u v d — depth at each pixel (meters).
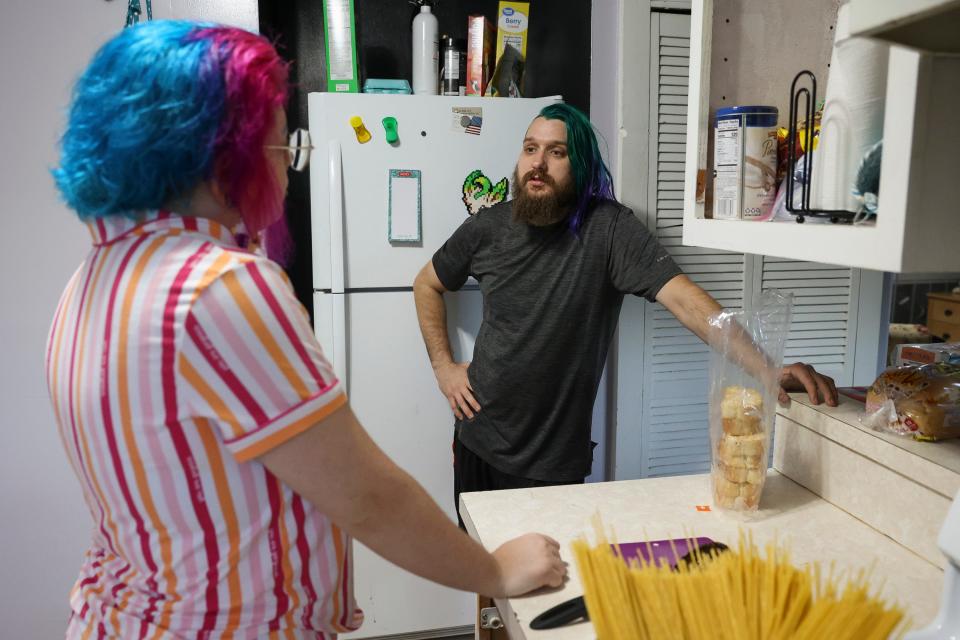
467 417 1.92
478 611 1.13
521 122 2.09
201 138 0.63
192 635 0.70
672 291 1.63
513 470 1.85
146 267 0.64
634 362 2.28
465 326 2.14
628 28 2.14
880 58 0.73
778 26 1.03
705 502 1.12
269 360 0.63
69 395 0.68
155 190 0.64
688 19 2.19
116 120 0.62
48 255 1.90
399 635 2.17
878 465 1.00
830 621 0.57
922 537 0.93
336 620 0.80
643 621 0.62
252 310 0.63
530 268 1.80
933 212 0.63
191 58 0.63
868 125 0.74
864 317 2.36
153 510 0.68
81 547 2.02
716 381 1.07
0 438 1.94
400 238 2.06
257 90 0.65
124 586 0.73
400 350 2.10
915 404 0.97
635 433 2.32
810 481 1.15
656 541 0.97
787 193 0.88
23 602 2.02
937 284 2.64
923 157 0.62
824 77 1.03
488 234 1.88
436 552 0.74
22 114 1.84
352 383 2.09
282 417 0.63
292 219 2.59
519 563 0.86
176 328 0.62
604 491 1.17
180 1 1.95
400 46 2.60
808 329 2.33
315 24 2.55
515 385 1.81
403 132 2.04
